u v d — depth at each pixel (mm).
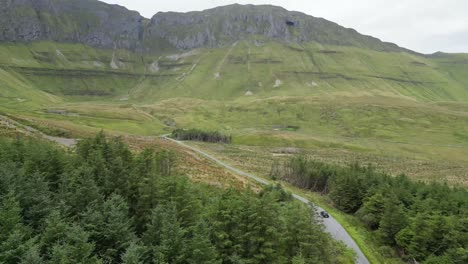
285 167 108875
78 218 33469
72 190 37781
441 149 190500
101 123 182750
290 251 40750
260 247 37844
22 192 33531
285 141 189625
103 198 37469
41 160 43750
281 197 69625
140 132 184125
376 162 148625
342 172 86562
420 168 140000
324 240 44125
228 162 118688
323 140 197125
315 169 97562
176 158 84312
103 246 31203
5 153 45875
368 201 72375
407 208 70188
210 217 40375
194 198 42812
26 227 29531
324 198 84375
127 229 33250
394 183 80562
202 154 127625
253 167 114688
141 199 39969
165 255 30719
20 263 24609
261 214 39250
